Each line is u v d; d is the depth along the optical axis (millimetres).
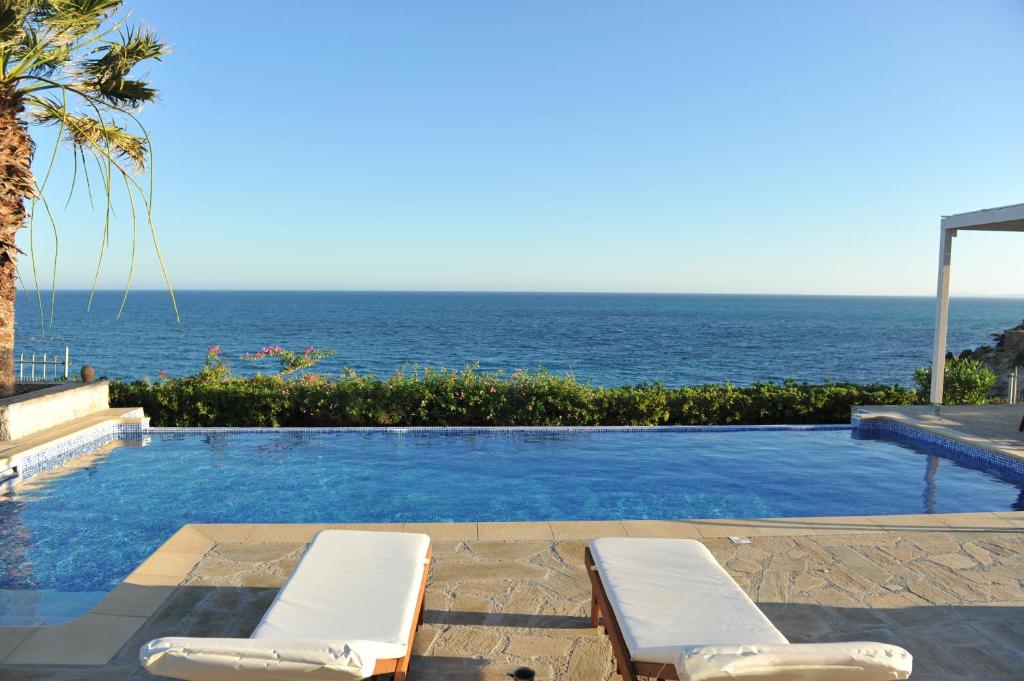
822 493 7145
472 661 3232
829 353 44375
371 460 8312
